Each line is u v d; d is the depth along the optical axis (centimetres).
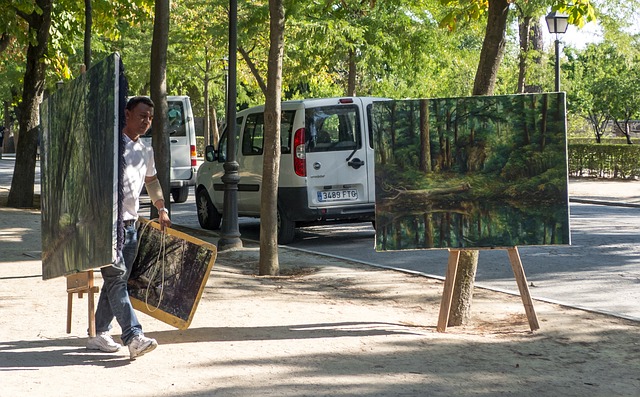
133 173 692
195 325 806
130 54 4150
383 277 1113
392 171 788
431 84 3850
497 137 780
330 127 1493
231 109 1381
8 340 738
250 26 2991
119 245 644
